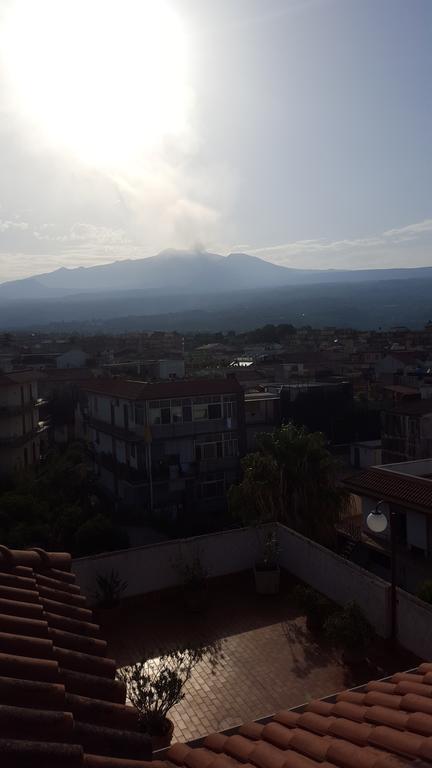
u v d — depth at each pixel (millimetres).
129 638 16031
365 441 54344
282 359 97500
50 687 5156
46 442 55094
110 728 5141
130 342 151375
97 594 17594
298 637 15875
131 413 40156
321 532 25234
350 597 16766
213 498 40250
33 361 95250
